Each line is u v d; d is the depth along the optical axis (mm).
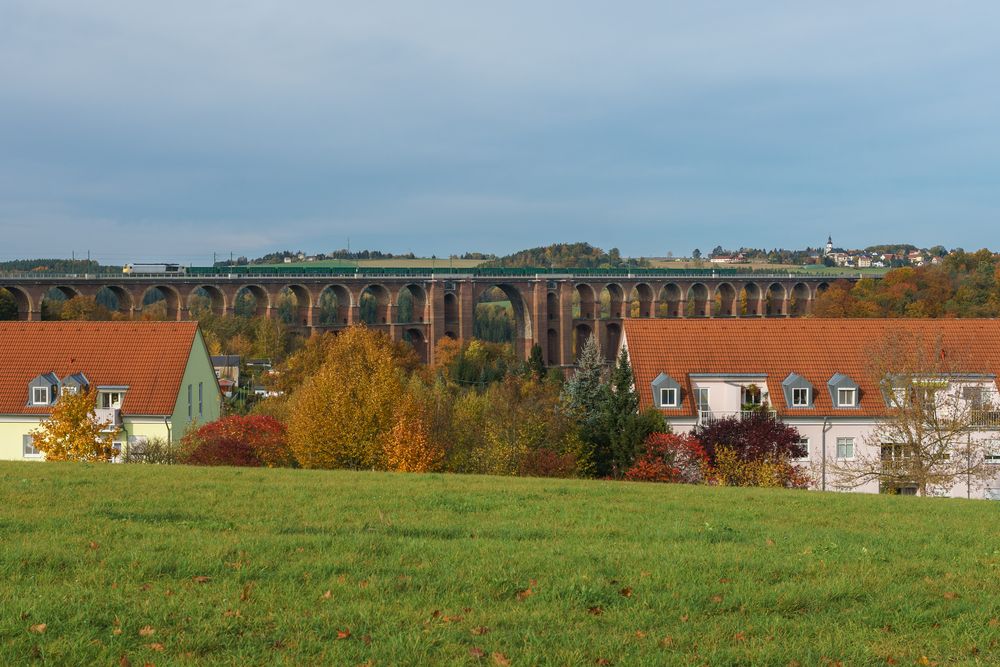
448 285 151000
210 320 129875
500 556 16922
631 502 25359
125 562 15883
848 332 55031
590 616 13938
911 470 40719
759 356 53781
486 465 46094
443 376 116875
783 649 12820
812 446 50688
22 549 16438
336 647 12320
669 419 51062
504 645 12602
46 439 44656
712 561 17031
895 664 12547
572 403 54969
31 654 11852
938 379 43906
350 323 142125
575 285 170750
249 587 14672
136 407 53531
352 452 44938
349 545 17438
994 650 13164
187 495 24156
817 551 18188
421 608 13984
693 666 12148
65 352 56281
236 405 86375
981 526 22875
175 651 12148
